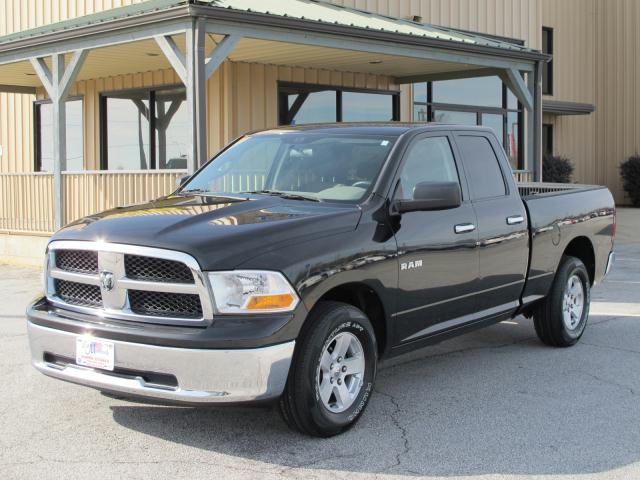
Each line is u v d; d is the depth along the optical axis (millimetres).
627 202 26438
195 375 4281
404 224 5320
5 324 8344
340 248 4777
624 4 26234
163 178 11680
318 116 15312
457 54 13188
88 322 4609
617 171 26656
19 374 6301
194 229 4594
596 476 4277
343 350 4867
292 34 10867
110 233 4656
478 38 14844
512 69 14156
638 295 10273
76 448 4664
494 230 6148
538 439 4852
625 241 17031
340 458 4508
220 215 4883
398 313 5285
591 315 8922
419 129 5855
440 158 5938
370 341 5004
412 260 5324
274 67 14430
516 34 20047
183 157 14570
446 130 6094
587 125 26641
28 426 5059
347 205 5180
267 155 6094
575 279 7375
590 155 26781
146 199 11797
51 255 4949
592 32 26672
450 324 5863
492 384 6098
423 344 5691
